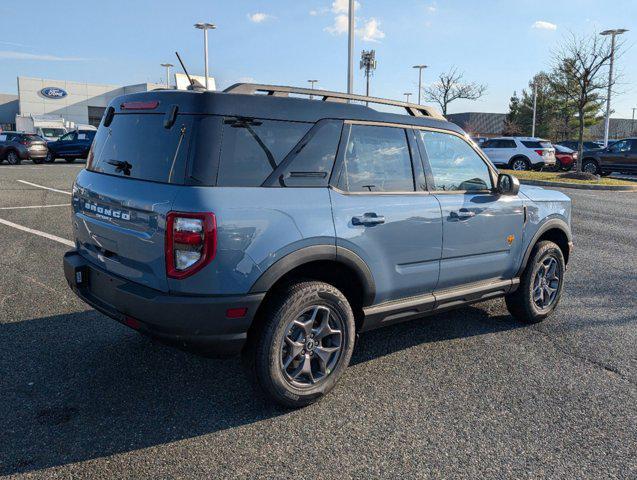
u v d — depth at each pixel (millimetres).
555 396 3551
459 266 4055
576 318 5098
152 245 2928
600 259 7531
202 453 2826
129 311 3041
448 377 3791
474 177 4238
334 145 3354
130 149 3254
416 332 4656
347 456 2834
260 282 2943
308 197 3172
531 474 2727
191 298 2844
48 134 37594
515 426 3174
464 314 5168
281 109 3160
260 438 2979
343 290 3633
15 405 3244
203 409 3266
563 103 50438
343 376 3777
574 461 2846
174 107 3000
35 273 5957
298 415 3234
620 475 2736
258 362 3088
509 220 4375
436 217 3803
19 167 22906
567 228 5031
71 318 4672
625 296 5812
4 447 2824
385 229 3496
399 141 3742
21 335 4289
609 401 3500
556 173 21562
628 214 11789
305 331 3229
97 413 3184
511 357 4156
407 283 3729
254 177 3010
